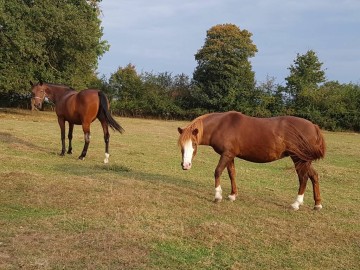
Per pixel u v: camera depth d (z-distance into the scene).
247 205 7.43
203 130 7.21
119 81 38.09
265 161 7.21
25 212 6.29
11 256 4.62
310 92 33.00
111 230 5.55
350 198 8.62
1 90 26.22
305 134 6.89
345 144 20.61
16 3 24.22
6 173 8.34
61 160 11.07
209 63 35.41
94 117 11.27
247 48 35.62
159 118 36.69
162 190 7.95
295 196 8.45
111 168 10.15
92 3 31.23
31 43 24.39
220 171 7.25
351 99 32.22
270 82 34.69
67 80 28.34
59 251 4.79
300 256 5.11
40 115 29.64
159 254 4.88
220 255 4.98
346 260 5.06
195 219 6.31
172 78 38.97
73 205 6.64
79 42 26.44
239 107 34.12
